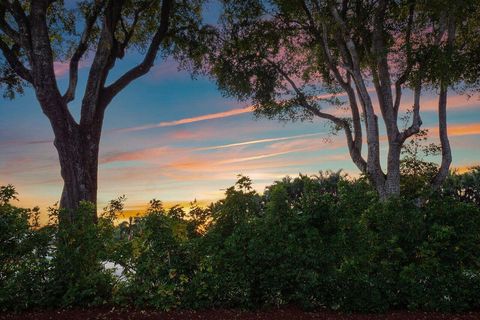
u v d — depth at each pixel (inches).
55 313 254.5
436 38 606.9
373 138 643.5
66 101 568.4
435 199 296.8
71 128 524.1
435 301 268.8
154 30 725.9
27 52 515.8
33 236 277.0
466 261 278.5
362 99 665.6
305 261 265.9
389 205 290.2
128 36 643.5
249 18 748.0
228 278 265.3
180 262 267.0
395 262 274.8
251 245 265.3
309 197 282.7
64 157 521.3
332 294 268.4
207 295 264.1
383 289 268.8
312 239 269.0
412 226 282.8
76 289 265.7
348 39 641.6
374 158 641.0
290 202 281.3
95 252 277.0
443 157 648.4
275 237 268.5
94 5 601.3
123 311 257.0
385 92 645.3
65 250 272.5
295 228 270.1
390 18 681.6
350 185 301.4
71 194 522.0
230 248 265.4
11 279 267.0
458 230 279.4
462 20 642.2
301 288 265.9
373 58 664.4
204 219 288.8
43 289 267.1
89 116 543.2
